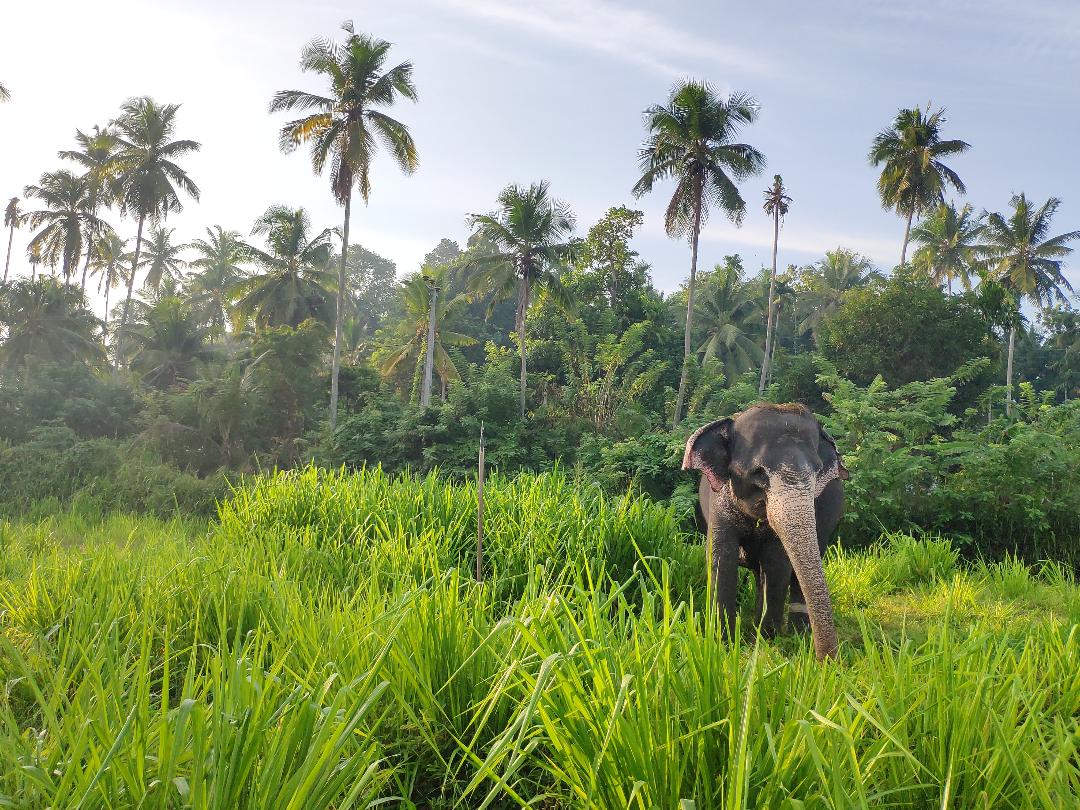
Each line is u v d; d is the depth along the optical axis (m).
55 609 5.20
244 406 30.34
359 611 4.46
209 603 4.84
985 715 2.98
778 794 2.55
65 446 27.00
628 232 44.06
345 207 34.81
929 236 54.62
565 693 2.95
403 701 3.47
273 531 7.80
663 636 3.19
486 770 2.87
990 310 32.59
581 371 31.95
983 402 17.45
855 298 33.56
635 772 2.68
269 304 50.00
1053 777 2.67
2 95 32.38
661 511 8.41
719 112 32.28
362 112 34.25
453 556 7.54
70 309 47.09
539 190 35.34
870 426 14.84
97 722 2.62
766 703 2.84
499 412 26.88
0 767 2.72
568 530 7.59
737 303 55.31
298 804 2.38
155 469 21.64
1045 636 4.63
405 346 43.47
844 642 6.09
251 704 2.69
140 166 48.81
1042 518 12.34
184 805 2.40
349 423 26.70
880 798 2.71
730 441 6.31
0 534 9.33
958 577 8.67
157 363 43.44
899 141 45.38
